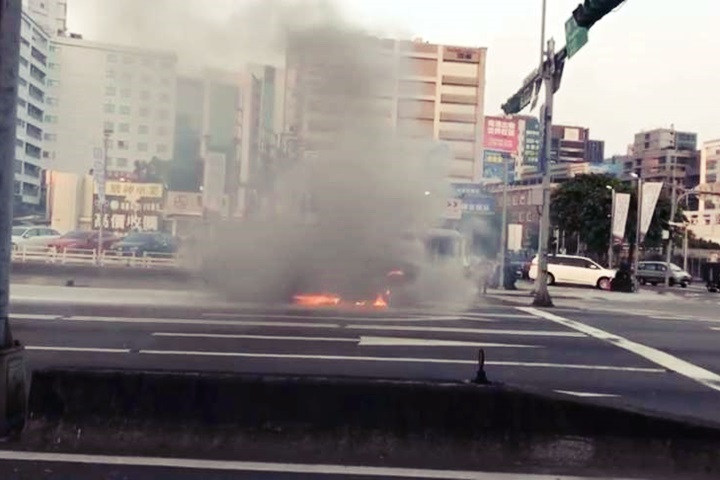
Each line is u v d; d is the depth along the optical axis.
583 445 6.34
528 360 11.71
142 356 10.84
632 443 6.32
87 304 17.62
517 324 16.53
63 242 28.16
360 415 6.53
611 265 53.75
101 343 11.88
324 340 12.93
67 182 27.27
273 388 6.58
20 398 6.81
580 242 67.69
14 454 6.26
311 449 6.44
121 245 26.27
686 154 147.50
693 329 16.81
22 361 6.89
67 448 6.44
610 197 62.44
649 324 17.69
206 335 13.05
